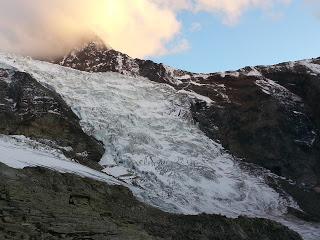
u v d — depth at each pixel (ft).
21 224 78.69
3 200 86.17
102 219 95.86
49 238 77.05
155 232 106.63
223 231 127.95
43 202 91.61
